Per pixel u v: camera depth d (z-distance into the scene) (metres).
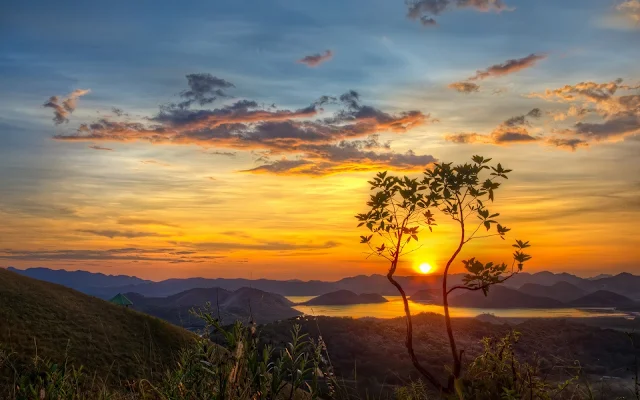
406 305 5.62
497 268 5.52
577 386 3.45
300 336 2.97
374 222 5.98
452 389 4.34
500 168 5.61
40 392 3.27
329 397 2.91
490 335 4.54
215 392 2.96
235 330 2.96
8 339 25.88
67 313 32.97
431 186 5.81
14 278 37.69
